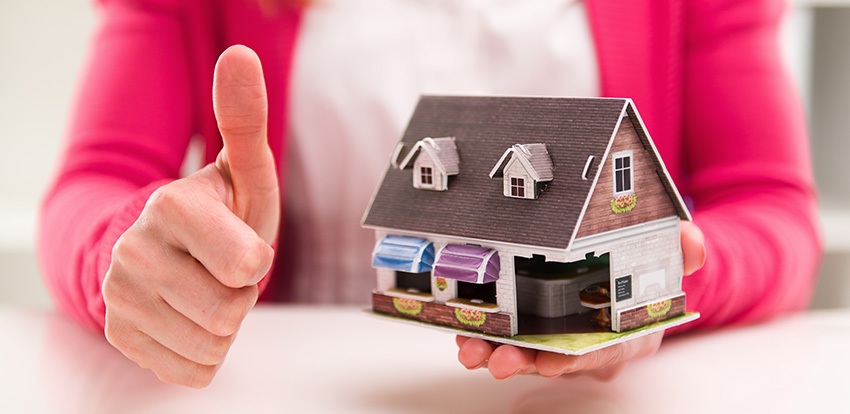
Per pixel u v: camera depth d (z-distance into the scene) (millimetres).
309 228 1343
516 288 835
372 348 996
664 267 832
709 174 1291
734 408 796
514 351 720
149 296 707
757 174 1236
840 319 1121
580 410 789
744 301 1054
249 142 713
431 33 1293
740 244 1078
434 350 984
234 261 644
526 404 806
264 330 1077
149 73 1293
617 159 772
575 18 1304
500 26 1281
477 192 811
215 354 717
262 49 1313
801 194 1224
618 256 777
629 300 791
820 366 916
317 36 1306
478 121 855
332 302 1345
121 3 1330
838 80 2023
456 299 814
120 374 915
